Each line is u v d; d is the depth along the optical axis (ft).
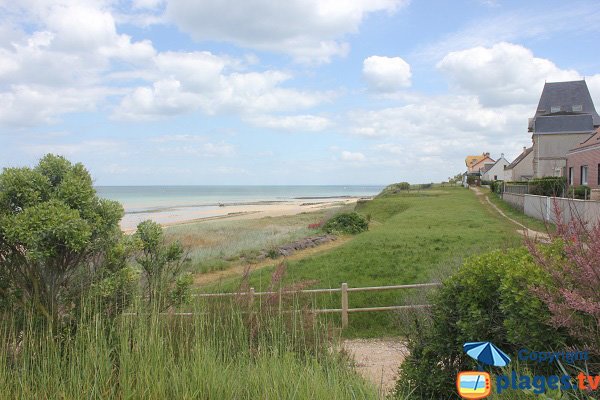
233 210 242.99
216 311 17.02
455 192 207.31
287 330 16.79
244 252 65.41
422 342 14.64
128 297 14.48
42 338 12.75
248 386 12.31
